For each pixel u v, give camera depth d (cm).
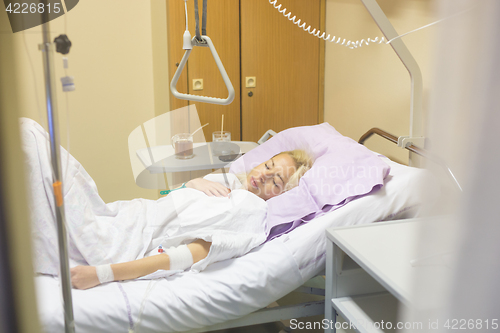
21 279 37
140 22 240
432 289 34
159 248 137
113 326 107
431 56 32
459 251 32
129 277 120
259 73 252
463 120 30
